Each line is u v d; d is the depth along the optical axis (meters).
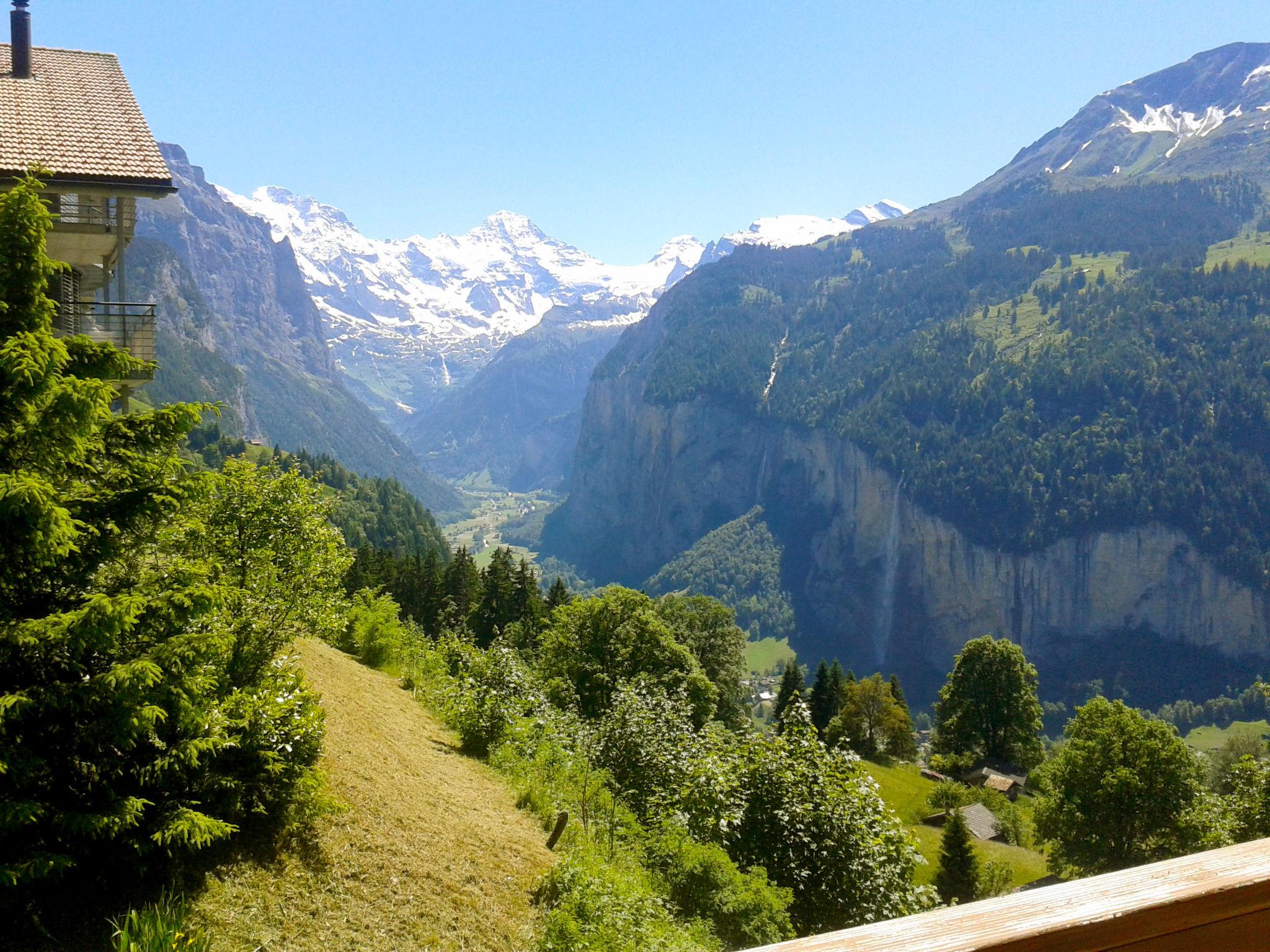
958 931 1.79
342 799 14.25
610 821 19.92
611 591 46.31
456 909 12.75
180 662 8.97
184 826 9.15
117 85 26.20
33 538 7.94
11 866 8.09
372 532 165.88
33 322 9.00
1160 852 47.16
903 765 86.50
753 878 17.23
